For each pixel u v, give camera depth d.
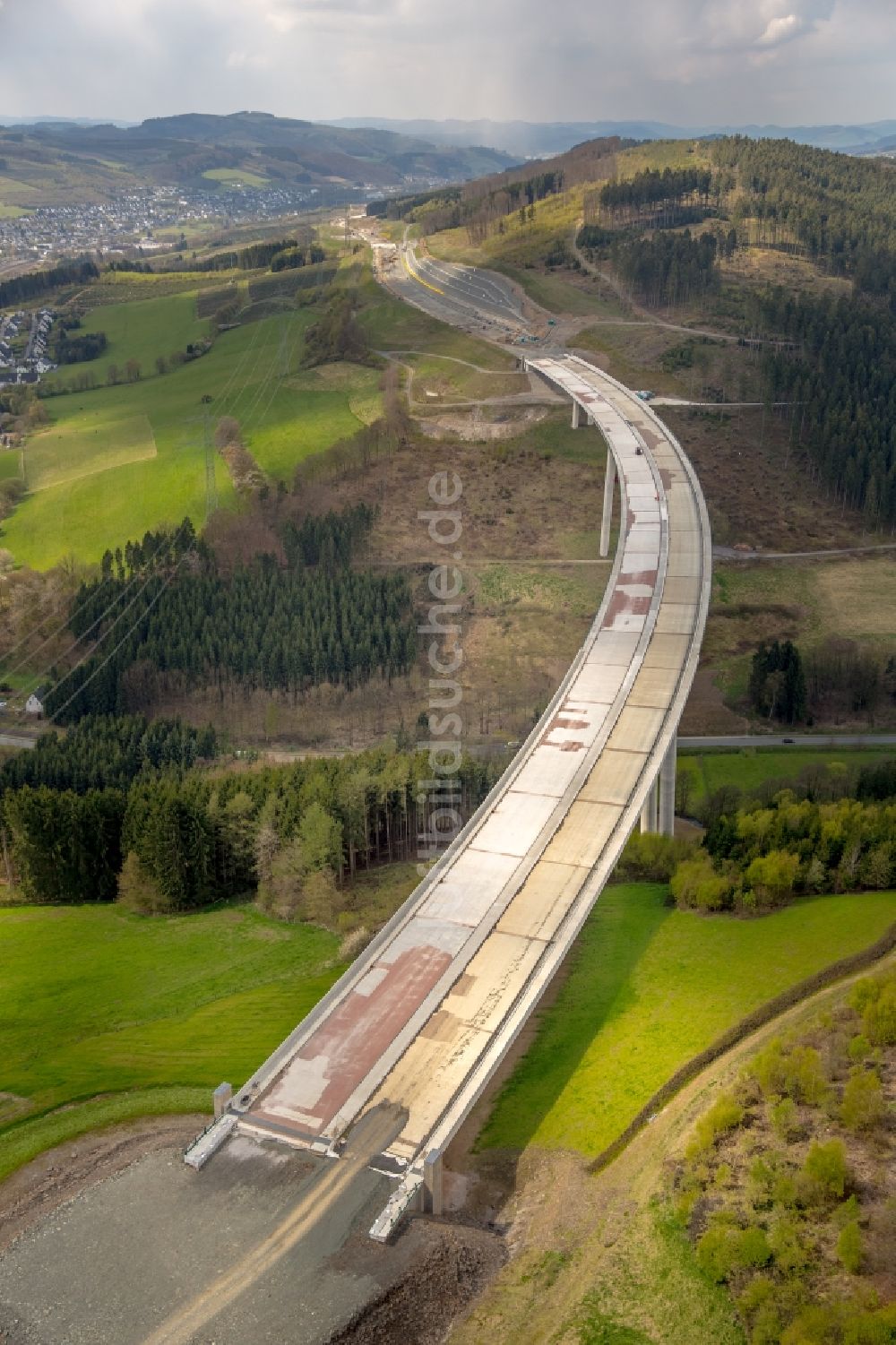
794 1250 68.12
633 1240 72.56
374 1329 65.25
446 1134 76.06
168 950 118.94
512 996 88.12
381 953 93.38
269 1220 71.88
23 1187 78.44
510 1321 66.88
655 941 107.81
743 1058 88.56
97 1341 64.12
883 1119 77.56
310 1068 82.25
